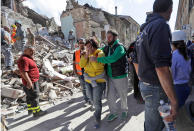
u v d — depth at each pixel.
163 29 1.17
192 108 1.15
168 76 1.14
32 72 3.17
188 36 8.91
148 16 1.46
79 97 4.62
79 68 3.72
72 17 18.34
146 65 1.36
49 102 4.29
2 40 5.50
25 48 3.13
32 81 3.19
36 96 3.33
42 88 5.00
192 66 2.74
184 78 2.19
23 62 3.00
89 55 2.68
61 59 8.66
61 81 5.77
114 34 2.61
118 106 3.70
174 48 2.29
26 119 3.29
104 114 3.30
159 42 1.16
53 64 6.99
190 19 10.82
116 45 2.57
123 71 2.70
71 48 13.94
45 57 7.33
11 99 4.22
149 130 1.56
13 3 16.44
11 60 5.81
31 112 3.51
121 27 27.55
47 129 2.82
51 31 20.25
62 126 2.90
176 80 2.23
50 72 6.00
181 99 2.20
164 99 1.39
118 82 2.73
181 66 2.16
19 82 5.00
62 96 4.82
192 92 2.39
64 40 17.23
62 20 19.08
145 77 1.40
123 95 2.86
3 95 4.20
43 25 24.33
